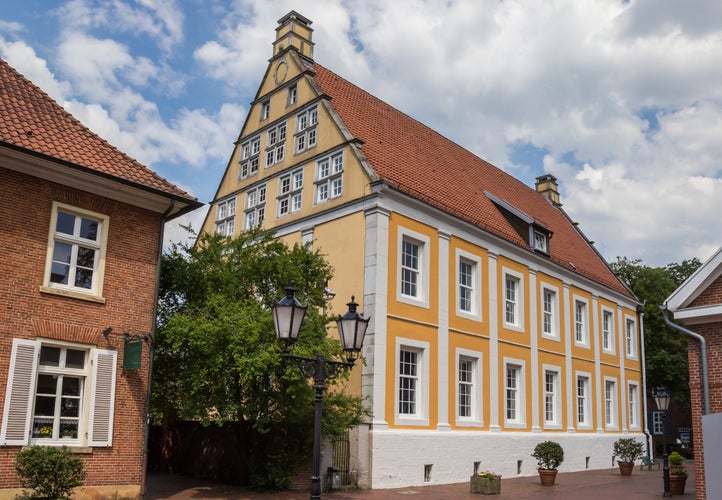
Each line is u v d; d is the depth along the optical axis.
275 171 28.53
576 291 35.53
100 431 15.21
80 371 15.23
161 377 18.72
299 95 28.36
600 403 36.03
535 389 30.30
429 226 25.39
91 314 15.50
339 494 19.83
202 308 18.50
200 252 19.80
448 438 24.25
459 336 25.92
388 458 21.67
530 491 22.56
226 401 17.94
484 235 28.11
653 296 46.62
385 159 26.23
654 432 48.31
